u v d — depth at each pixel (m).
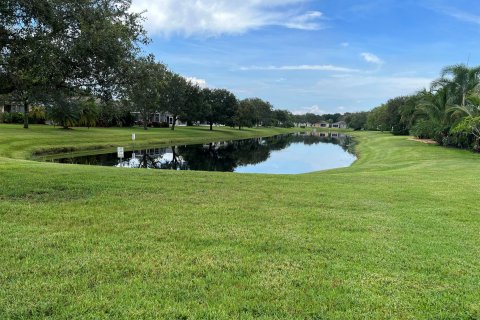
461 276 4.36
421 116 41.94
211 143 51.38
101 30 7.46
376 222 6.60
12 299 3.46
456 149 29.72
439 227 6.41
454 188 10.60
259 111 113.31
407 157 25.36
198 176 11.23
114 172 11.24
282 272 4.29
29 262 4.30
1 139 28.84
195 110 65.38
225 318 3.28
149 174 11.19
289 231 5.83
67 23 7.35
